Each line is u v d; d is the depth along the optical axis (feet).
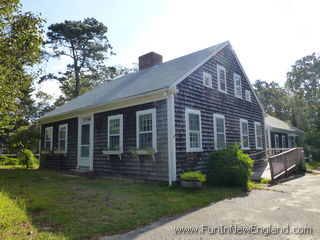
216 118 34.17
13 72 23.36
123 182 28.78
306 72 116.88
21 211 15.51
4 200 18.49
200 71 32.40
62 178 32.73
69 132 42.91
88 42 88.53
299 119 116.47
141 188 24.14
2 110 22.72
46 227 12.78
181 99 27.89
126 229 12.80
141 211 15.83
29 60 23.22
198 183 23.03
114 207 16.80
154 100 27.89
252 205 18.03
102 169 34.22
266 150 48.19
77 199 19.36
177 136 26.27
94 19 88.63
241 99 42.34
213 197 20.26
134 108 30.35
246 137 41.78
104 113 35.12
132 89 32.58
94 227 12.69
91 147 36.65
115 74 107.34
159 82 29.19
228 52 40.83
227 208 17.16
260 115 48.85
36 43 22.03
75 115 41.57
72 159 41.34
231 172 25.25
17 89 23.94
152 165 27.32
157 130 27.09
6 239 10.76
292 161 36.83
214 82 35.24
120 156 31.35
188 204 17.65
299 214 15.56
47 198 19.65
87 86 102.01
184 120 27.76
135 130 29.84
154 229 12.85
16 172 41.45
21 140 47.65
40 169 48.11
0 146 60.34
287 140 73.00
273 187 25.93
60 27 81.61
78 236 11.43
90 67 92.22
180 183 25.22
